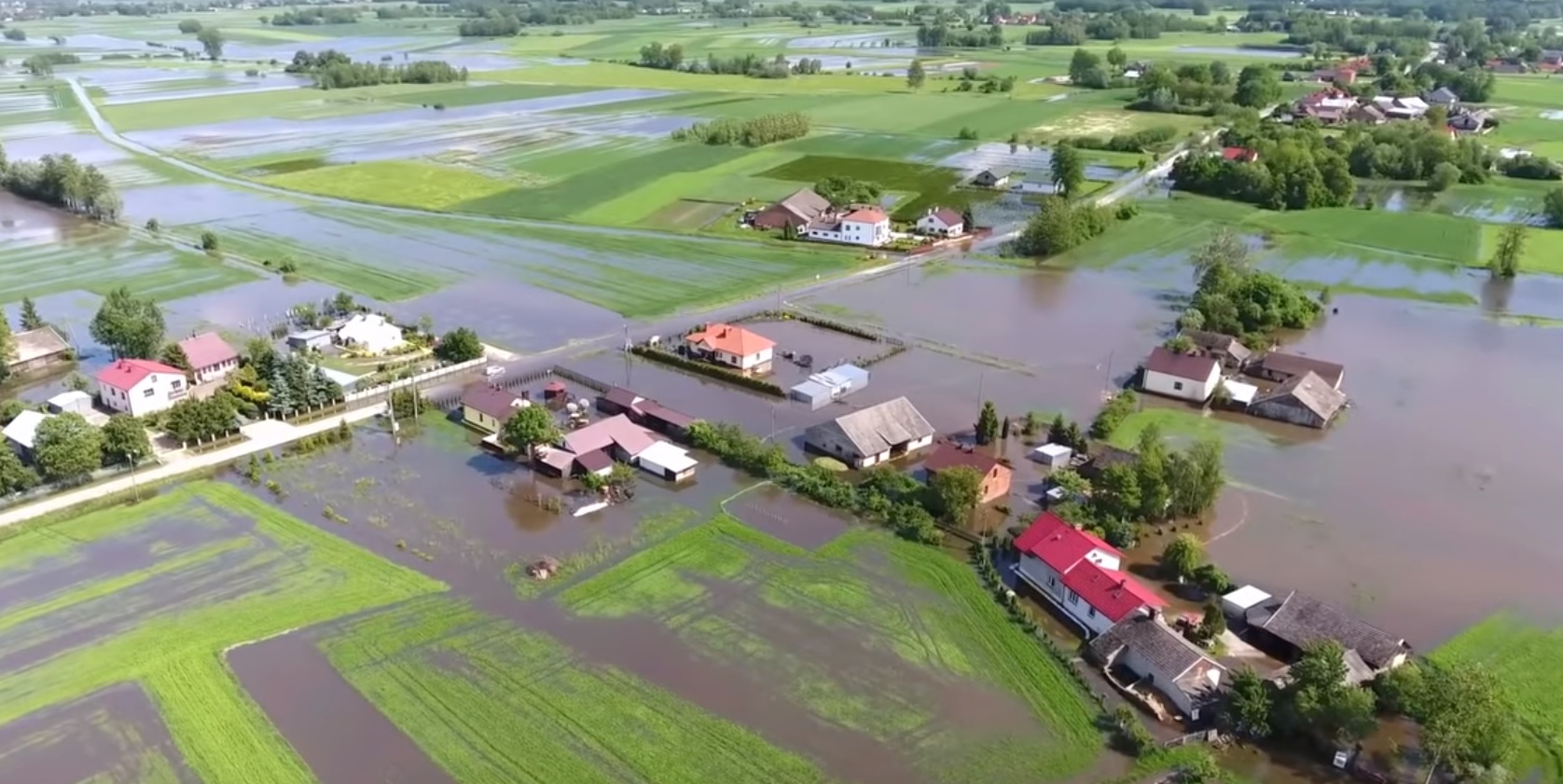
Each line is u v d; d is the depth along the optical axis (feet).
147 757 188.44
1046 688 207.72
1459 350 396.16
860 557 253.65
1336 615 218.59
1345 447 314.55
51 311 431.43
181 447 307.37
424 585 239.50
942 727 197.36
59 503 272.72
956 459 287.07
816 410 337.93
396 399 331.36
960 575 245.86
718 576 245.04
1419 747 189.88
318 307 432.66
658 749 191.21
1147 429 294.25
